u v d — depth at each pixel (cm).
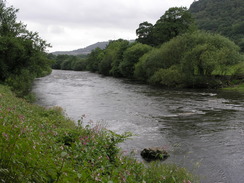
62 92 3638
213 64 4000
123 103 2705
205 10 16600
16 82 3014
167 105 2556
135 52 6600
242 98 2981
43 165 371
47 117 1427
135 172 607
